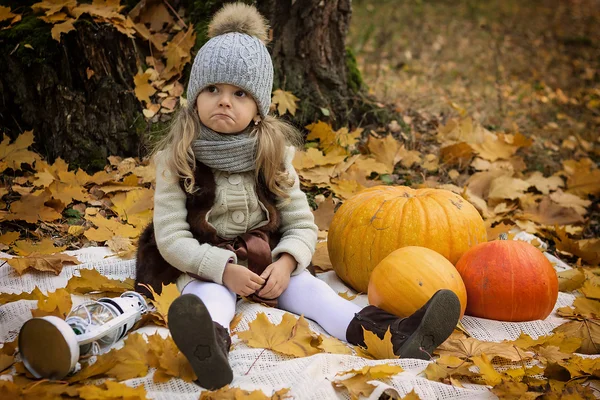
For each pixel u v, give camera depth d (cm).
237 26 269
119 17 405
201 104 261
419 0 1103
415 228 291
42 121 399
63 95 396
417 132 502
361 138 462
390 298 262
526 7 1137
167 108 416
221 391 206
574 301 300
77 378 211
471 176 449
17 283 284
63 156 400
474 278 277
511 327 272
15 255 312
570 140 561
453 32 949
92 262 304
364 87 493
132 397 197
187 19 443
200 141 263
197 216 262
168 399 203
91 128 403
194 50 428
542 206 427
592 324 272
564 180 490
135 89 409
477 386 230
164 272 267
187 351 207
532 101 679
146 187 388
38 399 196
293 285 274
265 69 265
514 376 232
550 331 271
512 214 423
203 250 255
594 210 454
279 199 280
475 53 862
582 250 369
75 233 338
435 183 436
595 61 873
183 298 202
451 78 735
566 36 982
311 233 282
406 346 235
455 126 489
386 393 212
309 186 406
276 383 215
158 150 276
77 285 276
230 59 255
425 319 233
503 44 918
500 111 613
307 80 452
